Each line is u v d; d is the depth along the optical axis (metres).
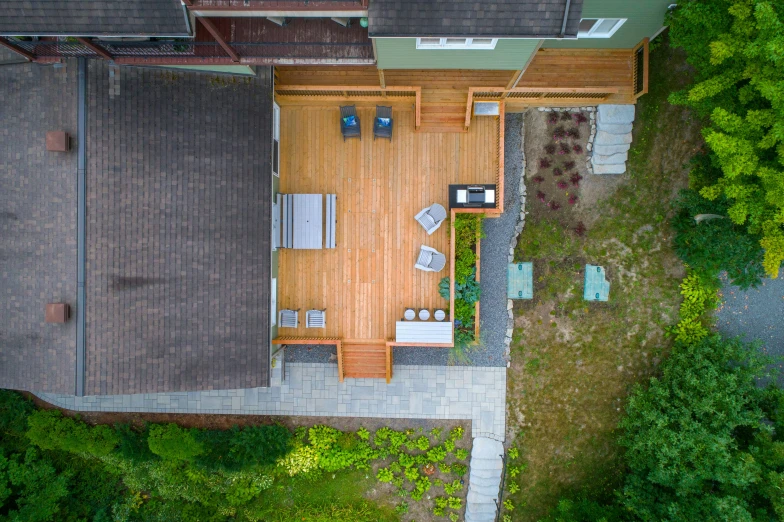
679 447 15.21
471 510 17.92
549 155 17.69
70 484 18.31
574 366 17.89
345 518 17.89
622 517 16.69
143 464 18.03
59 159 12.79
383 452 17.86
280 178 16.67
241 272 14.31
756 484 14.91
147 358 13.54
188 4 10.48
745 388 15.50
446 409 17.92
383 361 17.12
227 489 17.91
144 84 13.30
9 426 18.52
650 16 14.01
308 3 10.86
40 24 11.02
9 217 13.13
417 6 11.27
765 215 13.61
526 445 17.97
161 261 13.58
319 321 16.36
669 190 17.55
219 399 18.03
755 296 17.62
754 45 11.60
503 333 17.84
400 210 16.58
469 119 15.80
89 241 12.88
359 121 16.22
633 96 16.33
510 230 17.77
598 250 17.77
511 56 13.23
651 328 17.73
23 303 13.16
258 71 14.30
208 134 13.88
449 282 16.34
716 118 12.77
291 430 18.08
